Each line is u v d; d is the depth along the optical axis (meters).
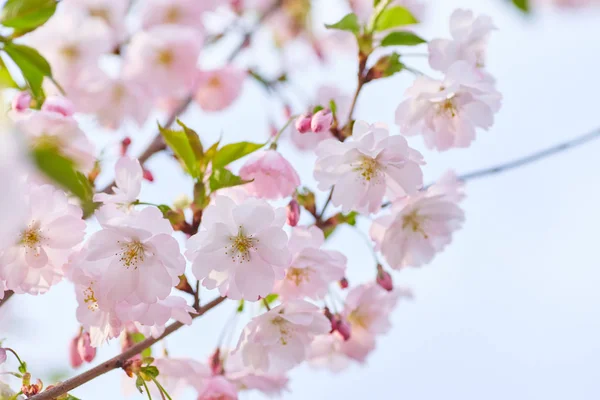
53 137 0.80
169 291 0.81
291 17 1.12
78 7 0.92
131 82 0.91
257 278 0.82
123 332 0.88
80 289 0.83
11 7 0.80
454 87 0.85
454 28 0.88
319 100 1.07
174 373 0.87
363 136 0.83
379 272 0.90
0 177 0.65
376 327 0.91
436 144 0.87
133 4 0.93
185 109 0.98
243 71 0.99
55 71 0.90
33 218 0.81
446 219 0.88
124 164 0.83
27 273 0.81
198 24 0.95
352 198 0.84
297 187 0.86
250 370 0.89
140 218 0.81
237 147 0.85
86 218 0.85
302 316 0.85
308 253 0.84
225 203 0.82
